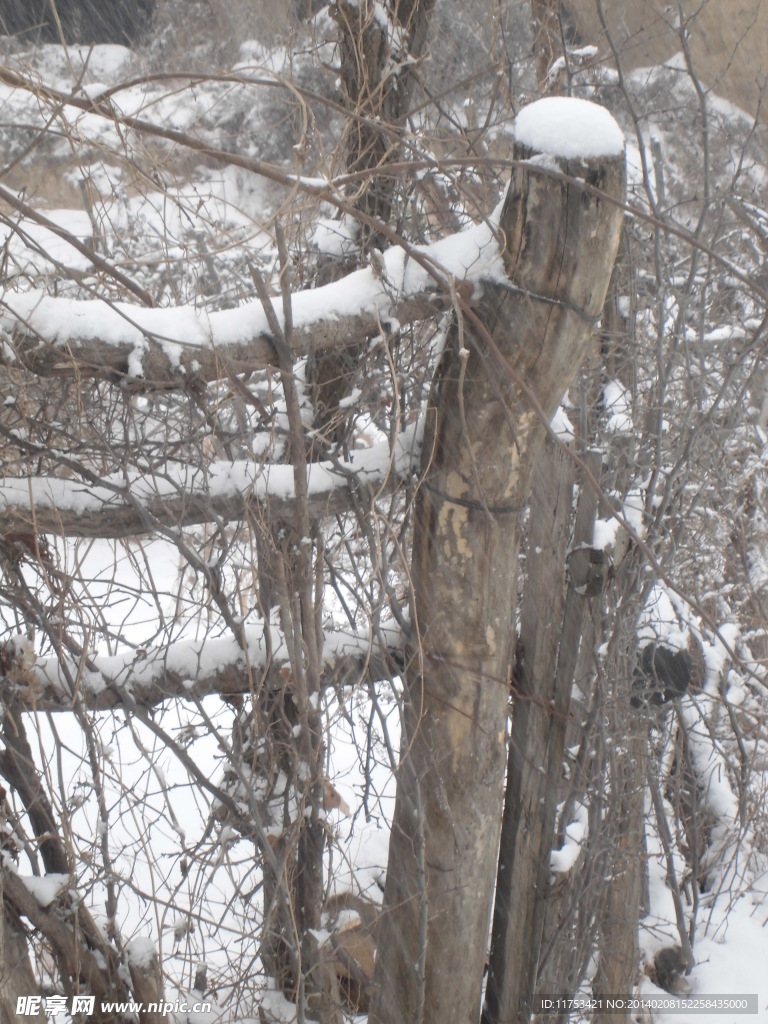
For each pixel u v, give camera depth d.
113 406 2.08
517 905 2.67
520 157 1.88
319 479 2.23
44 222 1.78
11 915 2.17
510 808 2.63
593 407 3.17
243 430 2.19
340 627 2.66
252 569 2.25
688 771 3.75
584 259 1.88
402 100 2.41
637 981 3.44
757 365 3.28
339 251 2.47
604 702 2.62
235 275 2.39
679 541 3.12
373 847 3.61
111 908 2.32
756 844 4.40
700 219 2.95
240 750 2.46
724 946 3.98
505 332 1.95
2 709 2.14
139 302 2.32
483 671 2.28
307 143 2.21
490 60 2.62
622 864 2.95
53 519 2.06
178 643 2.45
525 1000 2.74
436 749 2.32
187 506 2.14
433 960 2.43
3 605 2.11
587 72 3.27
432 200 2.37
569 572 2.59
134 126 1.81
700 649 3.73
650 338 3.35
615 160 1.83
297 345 1.94
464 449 2.10
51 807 2.40
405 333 2.31
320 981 2.58
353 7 2.28
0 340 1.77
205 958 2.93
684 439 3.09
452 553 2.20
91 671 2.29
